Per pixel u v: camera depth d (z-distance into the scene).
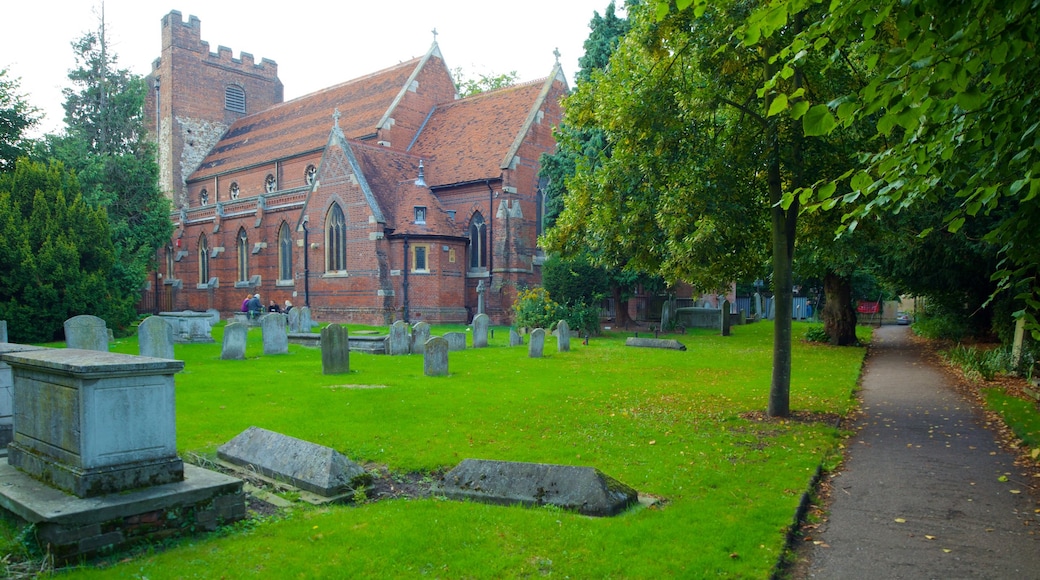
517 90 45.09
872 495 7.62
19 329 25.64
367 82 53.38
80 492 5.84
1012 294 18.25
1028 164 5.82
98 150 43.53
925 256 20.00
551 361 20.67
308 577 5.20
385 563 5.45
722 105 12.23
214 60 63.12
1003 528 6.58
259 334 30.58
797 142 11.35
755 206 12.60
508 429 10.60
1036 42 5.20
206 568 5.36
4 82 31.31
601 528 6.23
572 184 13.40
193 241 53.91
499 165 40.09
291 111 58.09
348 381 15.84
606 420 11.34
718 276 12.59
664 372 18.09
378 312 38.09
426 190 40.12
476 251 41.03
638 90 11.48
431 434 10.20
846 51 10.27
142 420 6.26
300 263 43.41
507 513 6.67
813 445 9.62
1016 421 11.04
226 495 6.41
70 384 6.11
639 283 35.88
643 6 11.80
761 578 5.29
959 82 5.12
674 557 5.61
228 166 57.03
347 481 7.45
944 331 27.59
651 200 11.87
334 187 40.62
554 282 31.97
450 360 20.80
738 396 14.04
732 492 7.41
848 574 5.57
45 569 5.31
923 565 5.75
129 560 5.56
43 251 26.16
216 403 12.70
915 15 5.15
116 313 28.42
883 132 5.39
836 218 12.34
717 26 10.79
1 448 8.55
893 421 11.64
